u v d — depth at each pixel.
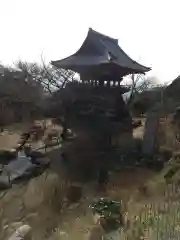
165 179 18.78
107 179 22.20
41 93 42.53
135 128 32.00
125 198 17.03
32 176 23.80
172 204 13.23
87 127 27.66
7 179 22.81
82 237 12.79
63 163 26.30
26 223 15.24
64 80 36.50
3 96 43.59
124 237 11.43
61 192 19.58
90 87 27.86
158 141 27.55
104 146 27.44
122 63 28.05
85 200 18.08
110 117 27.36
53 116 35.34
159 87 38.22
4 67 51.25
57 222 15.21
